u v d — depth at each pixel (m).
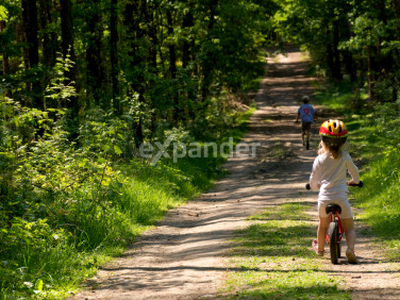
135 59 22.19
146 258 9.20
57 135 11.95
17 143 9.55
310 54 75.62
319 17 45.97
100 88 26.30
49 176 10.34
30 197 9.40
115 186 11.48
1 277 6.88
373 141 24.23
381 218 10.95
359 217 11.88
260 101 49.09
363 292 5.70
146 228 12.00
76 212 10.35
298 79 62.69
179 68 25.41
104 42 26.33
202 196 17.69
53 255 8.18
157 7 30.00
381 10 32.12
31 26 21.30
